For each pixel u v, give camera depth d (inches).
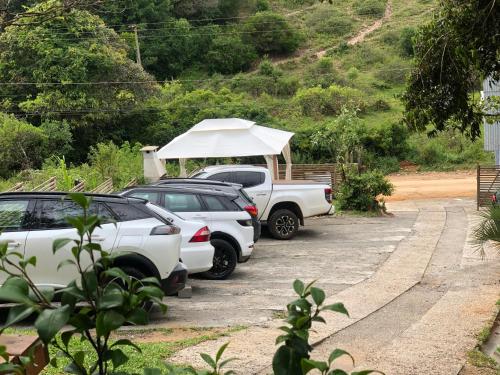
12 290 93.0
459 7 303.7
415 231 806.5
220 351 113.7
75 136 1588.3
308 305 106.8
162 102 1856.5
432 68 324.2
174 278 397.4
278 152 873.5
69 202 389.7
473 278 530.3
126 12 2342.5
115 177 1099.3
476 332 361.7
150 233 390.6
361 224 880.9
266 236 784.9
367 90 2262.6
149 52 2399.1
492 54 315.3
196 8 2696.9
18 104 1526.8
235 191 612.7
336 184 1179.3
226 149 871.7
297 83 2308.1
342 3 3164.4
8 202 388.2
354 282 518.9
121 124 1710.1
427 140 1817.2
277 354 106.0
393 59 2524.6
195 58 2551.7
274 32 2674.7
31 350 107.7
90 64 1547.7
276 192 757.3
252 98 2185.0
